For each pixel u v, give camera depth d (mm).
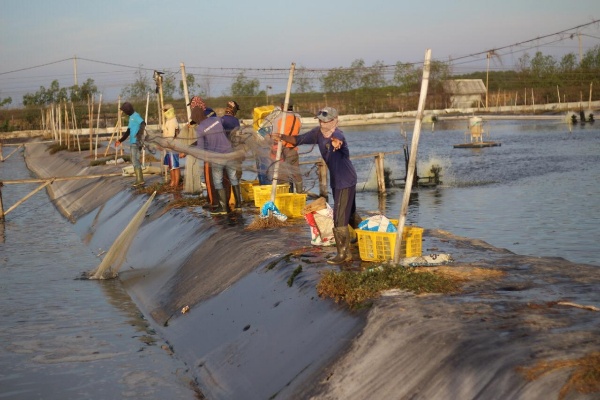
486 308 6602
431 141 46875
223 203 14031
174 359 9320
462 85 72062
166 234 15172
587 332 5625
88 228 20969
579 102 69562
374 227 8914
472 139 42625
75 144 49625
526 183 24531
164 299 11828
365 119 63281
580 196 20938
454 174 28234
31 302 12633
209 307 10109
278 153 12562
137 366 9109
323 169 19016
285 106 12398
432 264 8555
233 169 13852
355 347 6660
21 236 20453
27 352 9836
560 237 15391
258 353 8000
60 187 31344
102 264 14430
